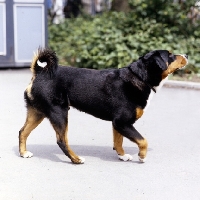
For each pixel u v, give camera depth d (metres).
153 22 15.82
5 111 10.56
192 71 14.55
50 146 8.13
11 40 15.55
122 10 20.56
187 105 11.49
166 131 9.21
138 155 7.26
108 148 8.09
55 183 6.39
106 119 7.27
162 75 7.08
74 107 7.29
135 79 6.99
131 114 7.03
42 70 7.11
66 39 18.80
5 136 8.66
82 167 7.07
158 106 11.35
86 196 5.96
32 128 7.45
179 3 16.92
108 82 7.10
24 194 6.00
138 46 15.01
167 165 7.21
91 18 23.34
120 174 6.78
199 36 16.25
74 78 7.15
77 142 8.41
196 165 7.24
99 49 15.31
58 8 25.03
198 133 9.11
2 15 15.33
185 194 6.10
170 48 14.77
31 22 15.77
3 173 6.74
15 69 15.91
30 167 7.02
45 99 7.05
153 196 6.01
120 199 5.89
